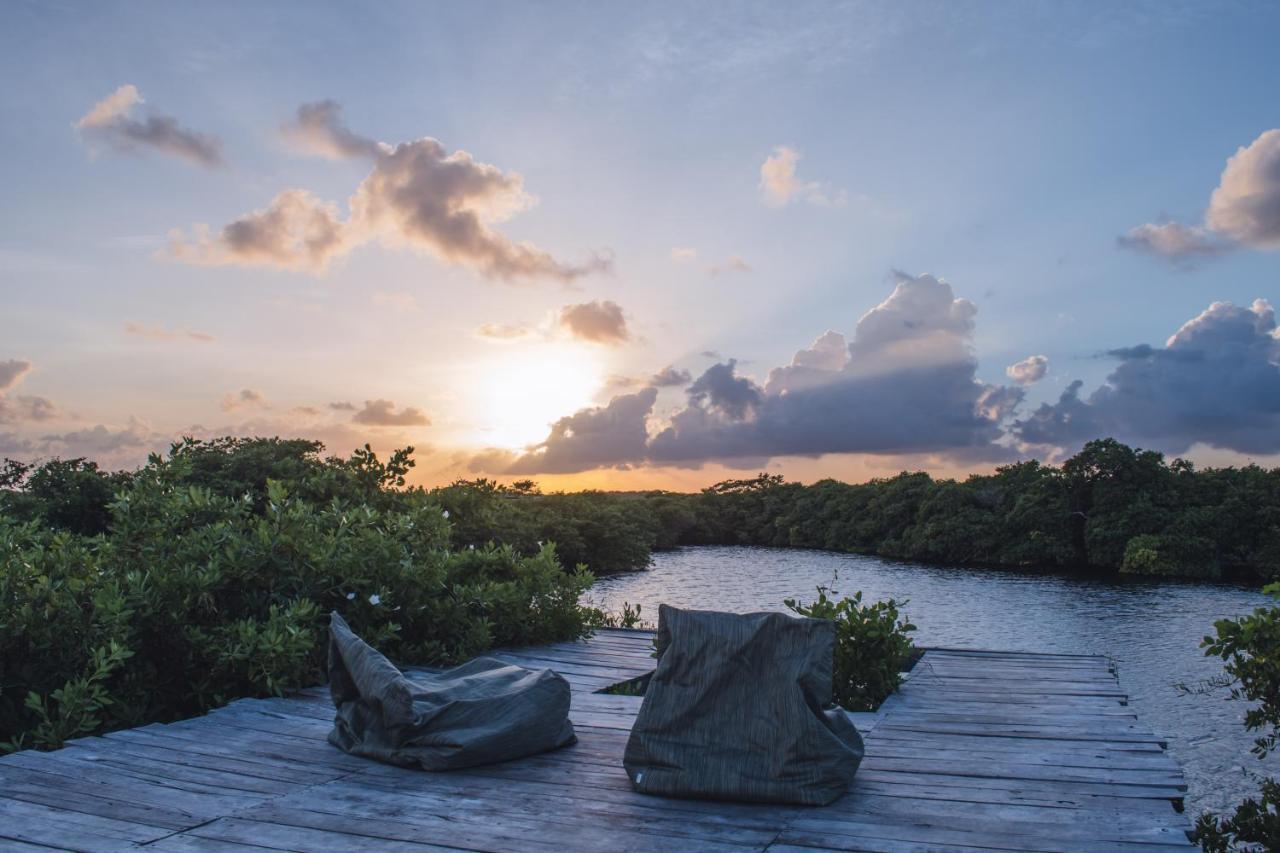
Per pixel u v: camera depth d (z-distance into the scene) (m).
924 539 61.84
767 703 4.41
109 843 3.67
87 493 16.02
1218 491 53.34
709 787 4.30
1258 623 5.86
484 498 16.56
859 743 4.72
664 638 4.67
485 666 5.94
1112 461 54.66
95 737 5.39
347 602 8.20
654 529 77.19
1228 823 5.84
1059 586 45.03
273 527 8.31
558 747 5.28
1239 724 17.84
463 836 3.83
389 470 12.68
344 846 3.69
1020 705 6.76
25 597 6.82
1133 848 3.70
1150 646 27.58
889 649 7.10
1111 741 5.59
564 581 9.95
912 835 3.86
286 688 6.82
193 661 7.02
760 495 86.88
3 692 6.45
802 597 41.78
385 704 4.94
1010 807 4.24
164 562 7.59
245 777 4.66
